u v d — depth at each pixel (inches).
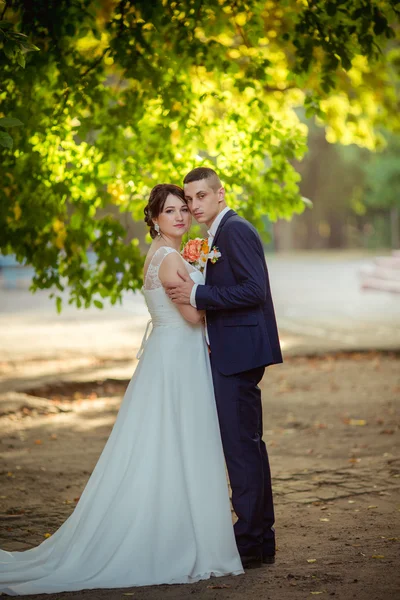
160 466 216.7
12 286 1347.2
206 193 224.4
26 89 343.0
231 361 220.2
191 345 225.9
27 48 267.9
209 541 214.4
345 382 534.9
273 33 426.0
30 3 338.0
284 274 1664.6
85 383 528.1
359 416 433.4
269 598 197.9
